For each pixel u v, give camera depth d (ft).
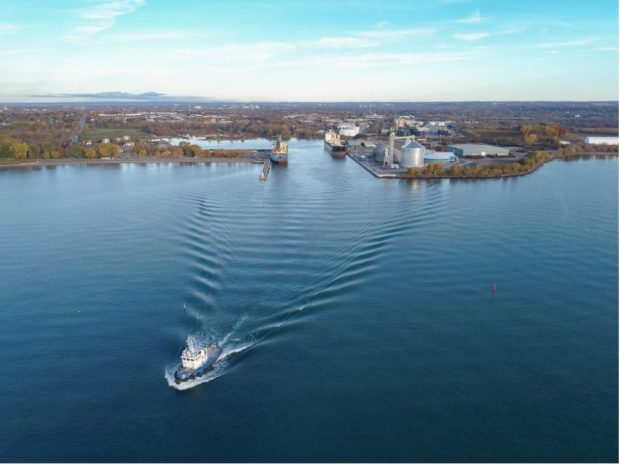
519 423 169.07
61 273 288.71
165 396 184.55
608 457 155.22
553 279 274.36
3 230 372.99
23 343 217.77
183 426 170.40
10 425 171.63
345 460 156.35
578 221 380.17
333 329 223.10
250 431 168.04
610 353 206.49
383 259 298.15
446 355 205.05
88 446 163.02
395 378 191.42
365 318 232.12
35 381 193.06
